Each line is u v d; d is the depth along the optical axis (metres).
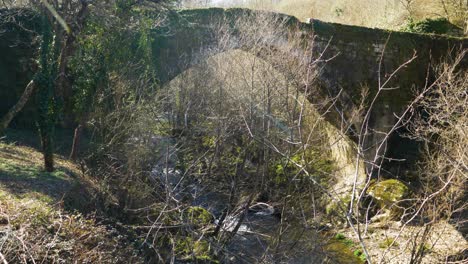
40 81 11.79
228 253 9.95
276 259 9.48
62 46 12.84
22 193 9.72
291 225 10.12
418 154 14.80
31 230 7.59
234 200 11.25
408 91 14.99
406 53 14.93
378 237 12.41
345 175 15.09
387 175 15.00
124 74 14.17
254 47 12.57
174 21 16.08
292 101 11.96
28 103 16.56
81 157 13.59
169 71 15.77
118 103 12.92
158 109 14.02
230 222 11.02
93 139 15.01
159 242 9.64
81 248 7.80
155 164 11.95
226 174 11.97
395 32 14.93
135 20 14.55
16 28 16.47
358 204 5.82
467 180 8.59
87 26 13.38
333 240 11.95
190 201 11.24
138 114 12.77
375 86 14.96
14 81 16.77
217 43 15.22
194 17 15.99
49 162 11.69
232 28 15.04
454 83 12.38
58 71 12.34
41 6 12.05
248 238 11.01
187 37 15.98
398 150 15.34
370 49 14.91
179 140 12.35
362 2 25.67
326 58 14.71
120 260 8.22
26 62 16.59
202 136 13.14
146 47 15.07
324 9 28.28
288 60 11.80
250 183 11.82
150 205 10.21
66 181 11.13
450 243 10.96
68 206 9.79
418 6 20.97
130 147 12.26
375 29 14.94
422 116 14.39
